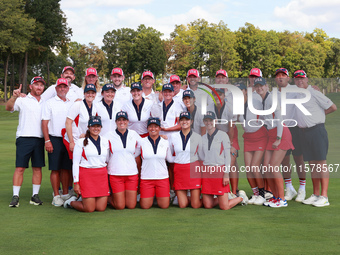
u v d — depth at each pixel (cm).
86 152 598
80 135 637
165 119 692
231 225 521
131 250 420
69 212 604
